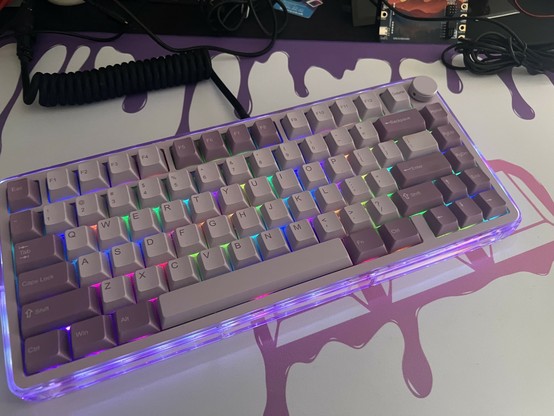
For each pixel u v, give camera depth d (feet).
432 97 1.69
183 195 1.45
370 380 1.36
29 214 1.37
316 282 1.37
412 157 1.57
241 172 1.47
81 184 1.43
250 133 1.58
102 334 1.22
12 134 1.70
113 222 1.36
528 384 1.38
